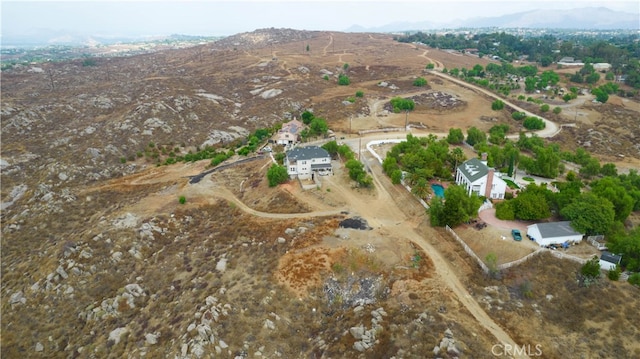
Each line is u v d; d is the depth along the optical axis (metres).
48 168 113.12
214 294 61.09
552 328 49.91
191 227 85.31
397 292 57.25
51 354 58.94
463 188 77.56
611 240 63.03
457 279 59.34
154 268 71.44
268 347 52.84
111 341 57.72
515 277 58.31
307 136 130.25
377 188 91.94
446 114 162.50
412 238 71.31
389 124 147.25
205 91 188.00
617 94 193.12
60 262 72.56
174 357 51.44
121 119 147.00
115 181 112.19
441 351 44.62
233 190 100.00
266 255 69.50
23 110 151.38
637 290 54.16
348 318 54.59
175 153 134.25
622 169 119.00
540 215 71.00
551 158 97.75
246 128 154.62
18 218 91.69
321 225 76.50
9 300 67.44
